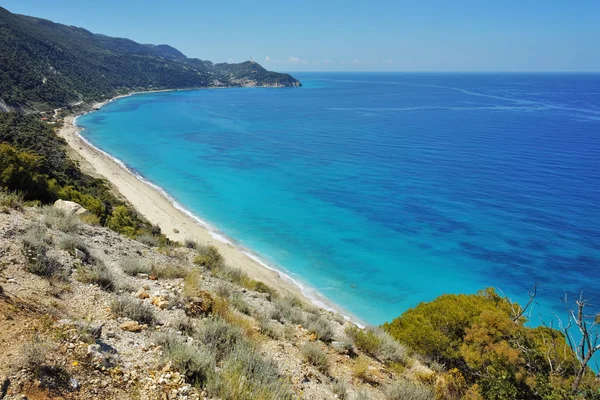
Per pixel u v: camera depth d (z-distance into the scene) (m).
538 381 8.94
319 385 7.28
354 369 8.88
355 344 10.97
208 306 8.90
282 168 75.38
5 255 8.04
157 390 4.96
